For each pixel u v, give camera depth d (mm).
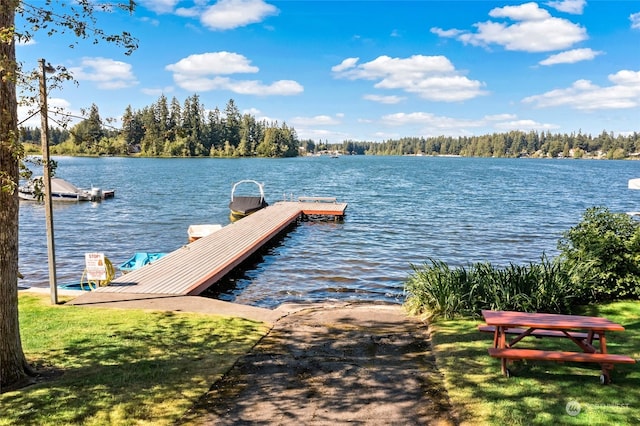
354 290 11828
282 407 4664
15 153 4465
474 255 16375
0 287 4891
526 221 24344
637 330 6840
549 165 114625
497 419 4285
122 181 49312
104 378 5203
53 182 32500
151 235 20062
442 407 4648
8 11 4605
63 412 4398
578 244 8984
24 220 23922
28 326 7027
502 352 5172
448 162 138500
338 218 24625
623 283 8312
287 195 38969
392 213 27109
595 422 4168
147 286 9781
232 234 16891
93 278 9781
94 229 21453
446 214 26781
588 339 5371
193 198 34500
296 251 16594
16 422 4188
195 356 5980
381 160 159125
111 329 6945
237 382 5266
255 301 10859
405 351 6371
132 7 5379
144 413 4473
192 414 4500
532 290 7965
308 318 8070
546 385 4996
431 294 8383
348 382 5281
